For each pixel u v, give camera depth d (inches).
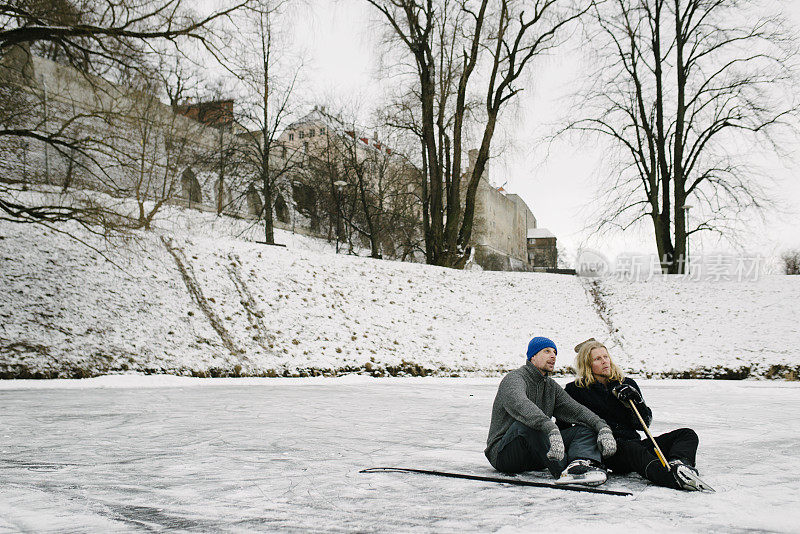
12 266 722.2
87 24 595.2
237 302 855.7
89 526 114.8
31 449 217.5
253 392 530.0
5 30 561.6
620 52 1328.7
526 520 121.1
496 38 1180.5
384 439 258.7
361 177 1734.7
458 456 213.9
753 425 337.1
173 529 113.3
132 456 204.7
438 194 1300.4
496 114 1237.7
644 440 167.6
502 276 1256.8
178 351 709.3
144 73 637.9
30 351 615.5
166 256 874.1
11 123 642.2
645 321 1127.0
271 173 1871.3
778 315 1104.2
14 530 111.4
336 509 131.3
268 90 1242.0
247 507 132.9
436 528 114.9
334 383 690.2
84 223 676.7
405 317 1005.8
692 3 1280.8
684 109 1311.5
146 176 1085.8
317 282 997.8
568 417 174.6
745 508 132.1
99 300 731.4
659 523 118.6
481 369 916.0
